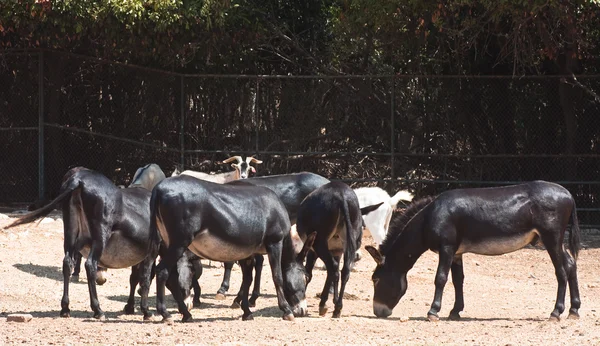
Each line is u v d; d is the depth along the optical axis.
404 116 21.19
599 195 20.09
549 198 11.04
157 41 20.14
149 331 9.62
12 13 18.61
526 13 17.44
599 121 20.25
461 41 20.34
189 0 19.50
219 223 10.12
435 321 10.90
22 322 10.19
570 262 11.16
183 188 9.98
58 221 18.12
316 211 11.42
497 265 16.55
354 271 15.53
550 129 20.62
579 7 17.81
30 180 20.72
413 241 11.23
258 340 9.23
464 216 11.01
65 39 20.09
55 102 20.64
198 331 9.72
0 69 20.67
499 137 20.84
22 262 14.77
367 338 9.49
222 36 20.89
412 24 19.39
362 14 19.14
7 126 20.78
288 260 11.12
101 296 12.80
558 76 18.88
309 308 12.08
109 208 10.68
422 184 21.08
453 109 20.91
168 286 10.46
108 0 18.53
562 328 10.26
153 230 10.05
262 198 10.64
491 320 11.18
